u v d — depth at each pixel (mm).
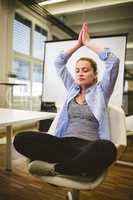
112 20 5949
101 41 2924
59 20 5941
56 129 1416
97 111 1331
